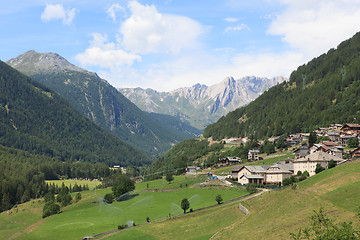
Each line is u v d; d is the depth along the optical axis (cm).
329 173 12044
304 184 11969
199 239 9681
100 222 14438
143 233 11075
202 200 15750
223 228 10138
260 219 9788
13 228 15550
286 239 7625
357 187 9756
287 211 9756
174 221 12219
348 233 4800
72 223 14725
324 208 9088
